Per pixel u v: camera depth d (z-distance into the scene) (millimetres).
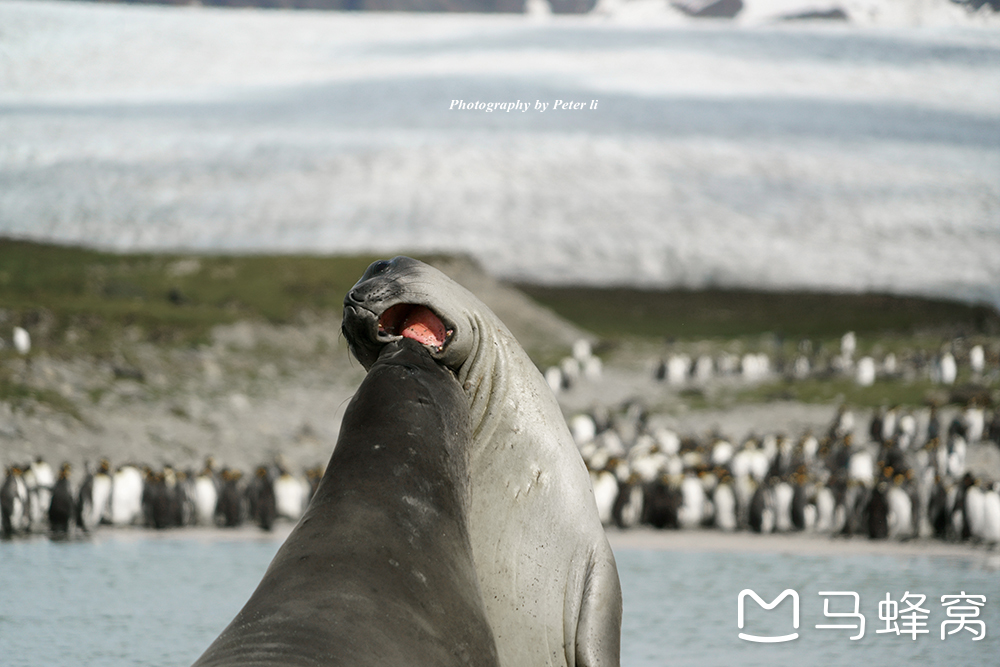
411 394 12328
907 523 93812
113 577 62250
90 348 161500
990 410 145625
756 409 160500
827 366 187750
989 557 78562
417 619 10609
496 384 13852
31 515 97062
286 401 154625
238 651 9602
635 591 59156
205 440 131000
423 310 13805
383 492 11398
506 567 13312
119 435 126438
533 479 13789
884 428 133875
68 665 36344
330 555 10734
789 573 67938
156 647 39906
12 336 169750
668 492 102688
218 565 68500
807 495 104062
